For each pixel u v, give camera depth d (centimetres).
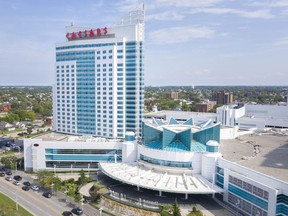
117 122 17875
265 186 8931
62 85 19175
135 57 17375
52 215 10169
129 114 17775
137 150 14075
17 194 12150
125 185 12725
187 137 12425
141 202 10725
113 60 17400
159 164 12544
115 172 12481
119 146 15112
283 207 8700
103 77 17788
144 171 12506
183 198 11175
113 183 13000
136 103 17650
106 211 10456
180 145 12669
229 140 15300
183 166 12181
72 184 12462
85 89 18362
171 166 12275
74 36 18950
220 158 11244
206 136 12788
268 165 10638
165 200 11031
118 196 11300
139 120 18000
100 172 14825
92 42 17975
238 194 10150
